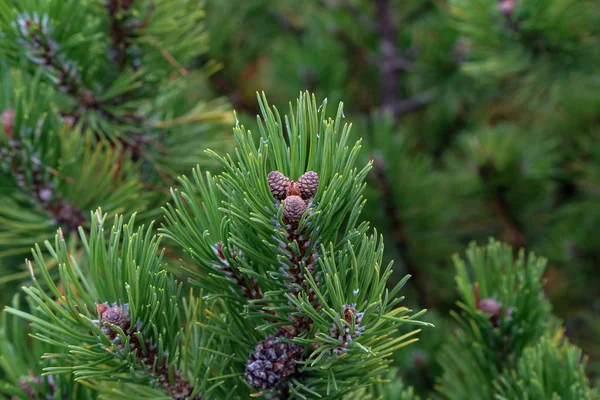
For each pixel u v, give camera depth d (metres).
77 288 0.91
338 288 0.89
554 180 2.18
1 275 1.14
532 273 1.06
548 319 1.12
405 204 1.83
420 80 2.28
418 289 1.98
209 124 1.21
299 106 0.90
